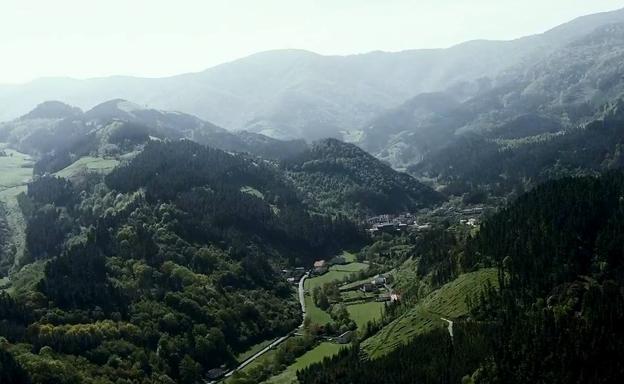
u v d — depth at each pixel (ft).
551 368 616.80
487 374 634.43
